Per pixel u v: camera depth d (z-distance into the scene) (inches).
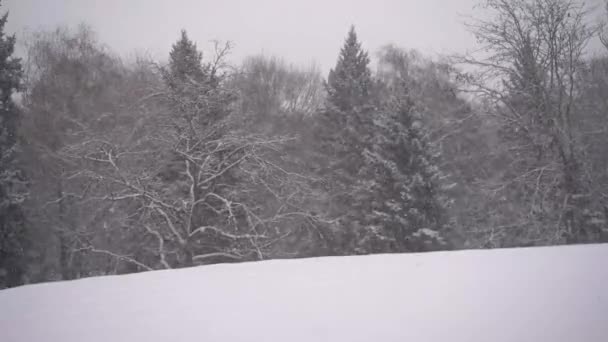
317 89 1670.8
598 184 764.6
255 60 1556.3
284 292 193.2
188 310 173.5
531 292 167.3
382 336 132.6
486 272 207.6
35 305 201.2
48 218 898.7
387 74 1557.6
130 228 702.5
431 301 163.8
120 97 926.4
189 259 669.9
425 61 1513.3
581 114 815.1
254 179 710.5
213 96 727.1
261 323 151.7
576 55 797.2
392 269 232.5
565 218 786.2
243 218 746.2
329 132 1160.2
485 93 822.5
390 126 887.1
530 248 288.2
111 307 187.0
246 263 291.4
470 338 127.5
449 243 831.1
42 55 1235.9
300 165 920.9
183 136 692.7
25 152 970.7
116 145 681.6
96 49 1269.7
